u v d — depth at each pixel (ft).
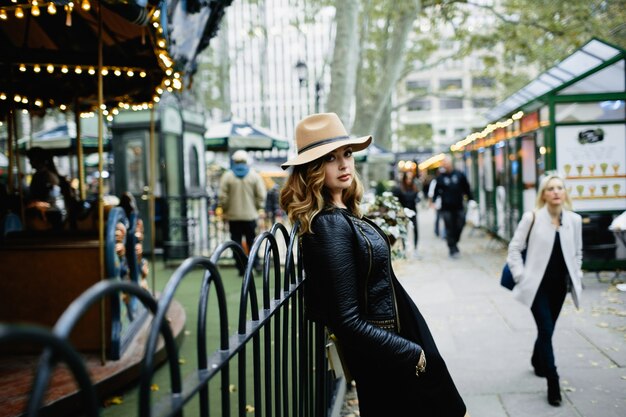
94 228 17.08
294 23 88.33
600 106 27.86
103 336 13.67
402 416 7.27
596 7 50.98
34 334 2.43
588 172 27.86
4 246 14.80
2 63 18.28
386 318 7.22
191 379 4.24
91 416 2.87
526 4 57.31
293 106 238.07
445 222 36.17
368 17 77.20
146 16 11.64
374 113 59.21
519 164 35.37
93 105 25.03
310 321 8.71
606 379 14.24
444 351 17.10
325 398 9.77
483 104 110.93
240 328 5.69
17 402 11.11
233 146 43.39
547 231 13.42
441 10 57.57
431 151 163.22
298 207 7.35
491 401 13.29
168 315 19.26
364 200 14.88
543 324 13.29
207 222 37.58
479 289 25.84
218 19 19.21
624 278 25.95
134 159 39.45
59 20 16.62
